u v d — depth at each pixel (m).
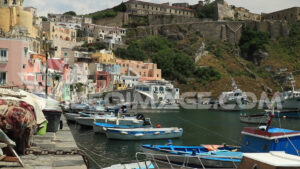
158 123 46.50
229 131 38.31
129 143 27.66
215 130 39.22
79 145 26.36
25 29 65.50
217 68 126.69
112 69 91.88
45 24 99.12
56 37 103.56
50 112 22.45
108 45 121.50
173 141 29.83
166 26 147.75
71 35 113.81
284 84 114.94
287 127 45.12
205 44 142.88
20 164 12.51
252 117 48.25
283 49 140.00
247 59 140.75
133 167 14.97
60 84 57.34
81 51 101.56
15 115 13.45
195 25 150.62
